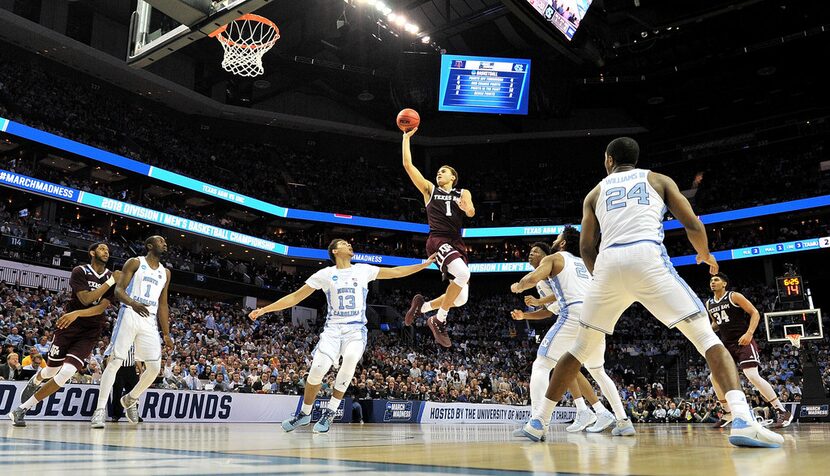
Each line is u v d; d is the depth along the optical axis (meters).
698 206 37.16
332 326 6.20
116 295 6.37
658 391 25.92
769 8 28.94
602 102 39.16
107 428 6.20
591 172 40.19
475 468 2.17
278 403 12.74
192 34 10.24
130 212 28.30
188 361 16.47
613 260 3.54
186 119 36.19
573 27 23.83
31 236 24.12
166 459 2.45
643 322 34.22
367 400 14.97
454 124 40.69
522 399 24.00
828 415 14.95
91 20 30.45
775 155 37.06
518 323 35.66
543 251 6.39
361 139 40.59
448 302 6.59
